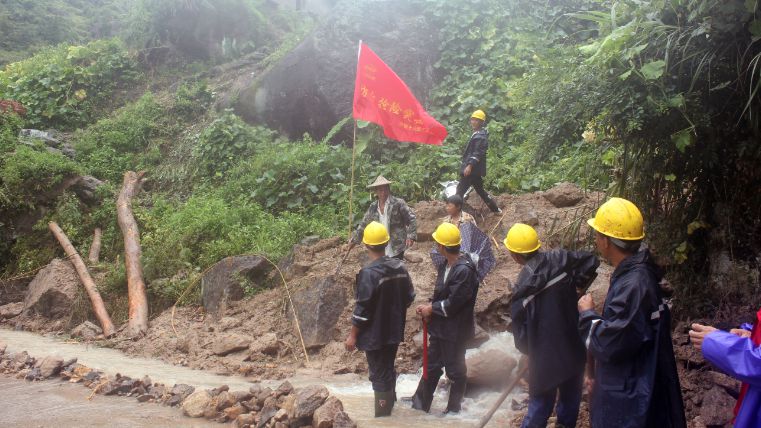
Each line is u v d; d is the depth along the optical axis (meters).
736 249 6.80
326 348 8.52
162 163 16.05
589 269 4.80
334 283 9.03
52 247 13.27
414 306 8.43
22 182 13.73
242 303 10.00
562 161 11.49
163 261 11.82
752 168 6.47
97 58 19.33
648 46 5.90
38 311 11.18
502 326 8.00
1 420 5.84
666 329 3.72
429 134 9.47
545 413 4.74
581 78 6.34
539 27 16.17
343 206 13.05
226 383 7.46
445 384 7.03
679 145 5.84
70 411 6.11
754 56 5.73
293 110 15.73
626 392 3.66
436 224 10.43
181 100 17.36
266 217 13.00
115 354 9.21
